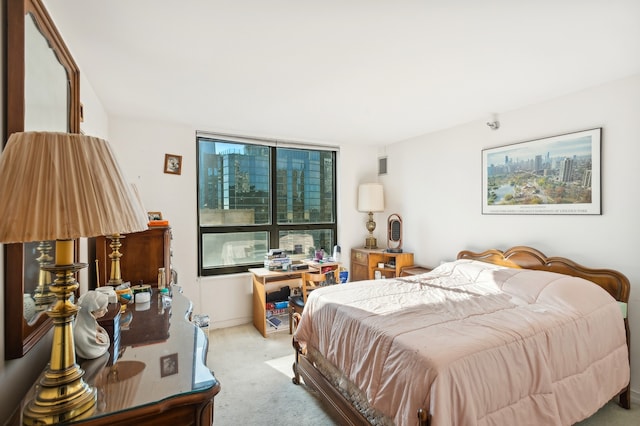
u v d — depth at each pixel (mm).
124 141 3240
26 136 776
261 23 1645
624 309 2207
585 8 1526
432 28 1698
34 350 1171
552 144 2752
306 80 2379
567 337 1820
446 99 2793
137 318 1622
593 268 2477
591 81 2414
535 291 2307
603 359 1993
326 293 2535
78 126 1809
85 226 768
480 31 1729
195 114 3182
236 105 2928
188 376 1043
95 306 1173
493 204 3227
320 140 4363
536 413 1563
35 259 1152
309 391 2467
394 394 1513
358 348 1856
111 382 999
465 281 2857
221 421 2109
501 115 3168
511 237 3072
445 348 1504
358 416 1773
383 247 4676
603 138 2451
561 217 2697
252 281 3969
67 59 1628
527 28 1700
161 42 1824
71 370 881
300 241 4445
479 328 1748
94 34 1730
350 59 2053
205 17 1587
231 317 3848
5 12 1007
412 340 1607
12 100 1009
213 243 3861
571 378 1776
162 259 2324
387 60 2070
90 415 835
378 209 4441
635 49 1932
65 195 763
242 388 2508
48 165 765
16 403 1025
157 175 3389
